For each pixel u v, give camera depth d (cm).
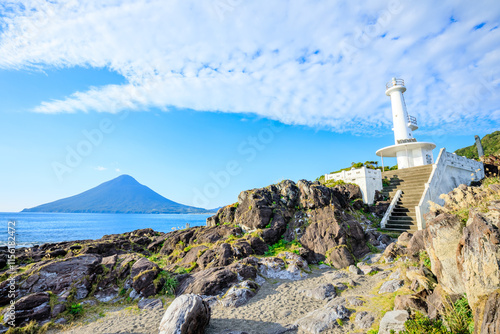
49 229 6831
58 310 827
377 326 610
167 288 987
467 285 446
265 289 986
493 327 360
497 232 397
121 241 1789
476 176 2386
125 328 742
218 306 856
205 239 1564
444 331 456
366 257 1288
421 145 2553
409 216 1680
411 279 748
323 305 824
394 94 3084
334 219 1453
